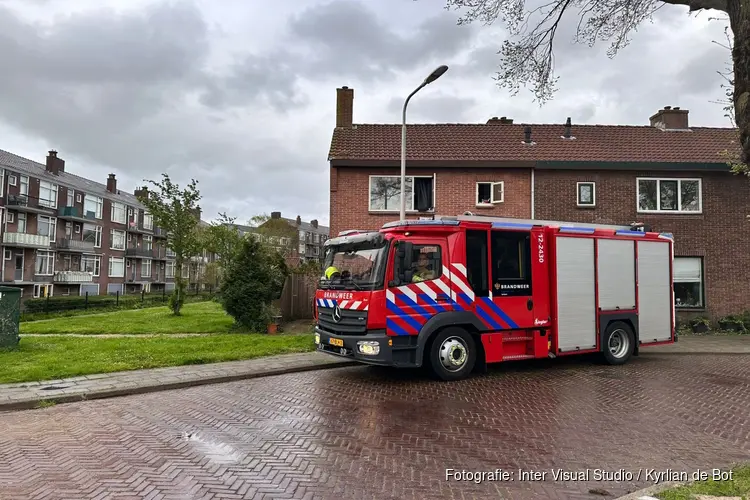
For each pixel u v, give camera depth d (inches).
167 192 813.9
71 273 1814.7
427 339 335.9
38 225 1681.8
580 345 381.4
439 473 176.6
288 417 249.4
